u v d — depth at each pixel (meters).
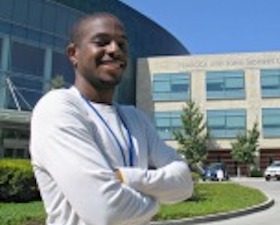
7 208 13.65
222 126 59.91
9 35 41.81
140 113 2.33
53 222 1.93
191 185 2.17
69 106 1.98
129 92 60.16
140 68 61.91
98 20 2.12
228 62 60.69
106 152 2.00
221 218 15.04
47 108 1.97
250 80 60.12
